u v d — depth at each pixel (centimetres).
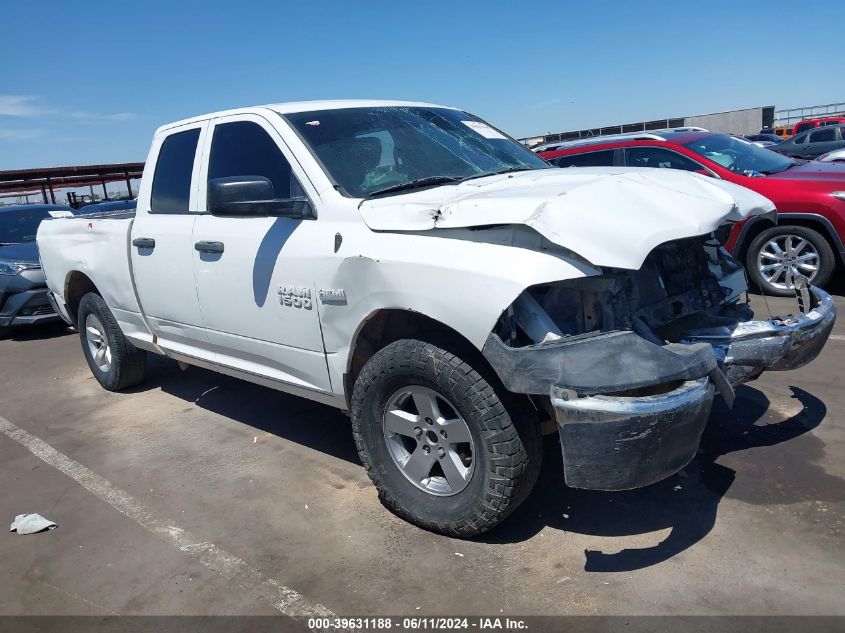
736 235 740
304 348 367
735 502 339
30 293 831
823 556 293
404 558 314
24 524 365
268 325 384
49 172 2012
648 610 268
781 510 329
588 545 313
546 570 297
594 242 270
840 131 2036
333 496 378
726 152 804
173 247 442
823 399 452
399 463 335
